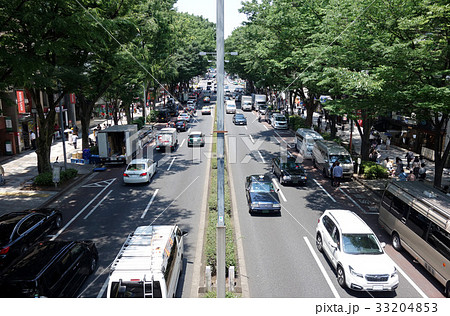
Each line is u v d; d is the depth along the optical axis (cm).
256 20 3756
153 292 890
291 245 1469
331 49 1908
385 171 2438
